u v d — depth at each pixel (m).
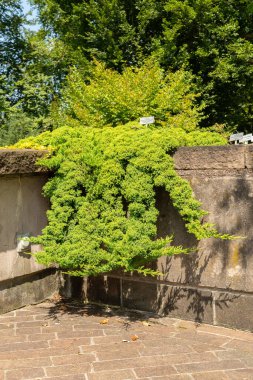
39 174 5.12
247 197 4.15
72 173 4.78
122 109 7.04
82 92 8.58
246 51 10.67
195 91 10.60
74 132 5.00
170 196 4.33
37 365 3.51
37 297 5.23
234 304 4.26
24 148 4.99
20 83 15.51
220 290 4.34
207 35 11.02
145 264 4.77
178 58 10.66
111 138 4.73
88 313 4.84
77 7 11.55
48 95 15.60
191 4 10.65
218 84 11.44
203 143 4.77
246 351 3.77
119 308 4.99
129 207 4.41
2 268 4.73
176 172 4.50
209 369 3.42
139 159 4.41
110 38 11.17
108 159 4.58
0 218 4.71
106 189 4.58
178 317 4.61
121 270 4.96
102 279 5.12
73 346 3.90
